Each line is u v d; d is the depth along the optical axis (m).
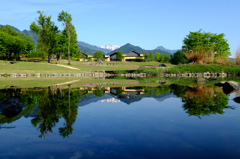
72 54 49.88
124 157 2.16
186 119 3.83
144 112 4.52
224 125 3.39
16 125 3.47
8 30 65.56
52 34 39.09
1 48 48.91
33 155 2.24
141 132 3.03
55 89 9.48
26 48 55.66
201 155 2.22
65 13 37.72
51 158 2.15
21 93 7.86
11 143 2.62
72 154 2.25
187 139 2.73
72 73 24.91
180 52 59.03
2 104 4.81
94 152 2.31
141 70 28.50
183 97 6.84
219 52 61.09
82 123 3.58
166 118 3.92
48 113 4.43
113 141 2.67
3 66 25.55
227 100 6.16
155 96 7.14
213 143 2.57
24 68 25.41
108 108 5.03
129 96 7.09
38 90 8.98
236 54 30.95
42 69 25.98
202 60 35.22
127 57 79.12
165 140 2.69
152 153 2.27
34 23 38.06
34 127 3.35
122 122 3.64
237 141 2.64
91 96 7.21
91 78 20.16
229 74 28.12
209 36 63.31
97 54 75.44
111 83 13.66
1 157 2.18
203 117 3.97
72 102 5.91
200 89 9.52
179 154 2.25
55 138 2.79
